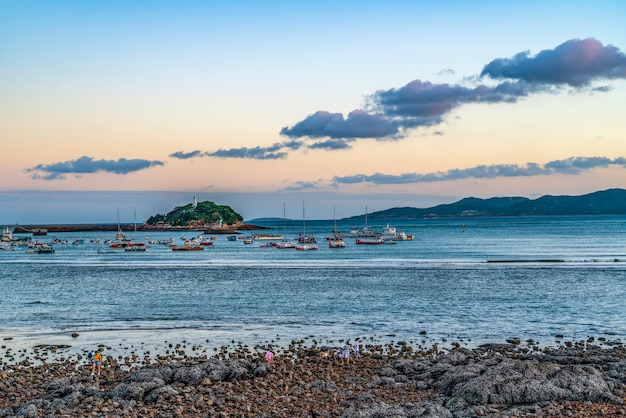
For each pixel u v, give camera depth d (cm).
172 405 2658
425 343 4291
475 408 2495
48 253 17200
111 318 5538
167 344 4375
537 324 5003
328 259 13000
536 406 2520
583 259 11438
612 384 2814
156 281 8656
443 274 8988
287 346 4256
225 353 4025
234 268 10788
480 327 4900
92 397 2788
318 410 2592
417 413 2448
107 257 15025
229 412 2561
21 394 2967
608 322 5066
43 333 4850
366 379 3156
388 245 19288
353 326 5012
